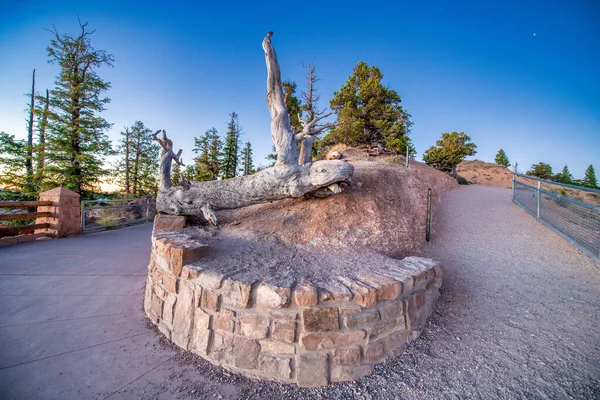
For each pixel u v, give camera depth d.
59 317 3.62
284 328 2.56
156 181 31.97
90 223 10.45
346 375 2.54
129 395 2.34
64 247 7.41
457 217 7.92
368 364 2.64
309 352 2.54
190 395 2.37
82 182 16.14
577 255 5.41
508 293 4.09
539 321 3.39
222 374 2.64
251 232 4.79
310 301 2.53
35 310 3.76
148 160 30.89
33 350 2.88
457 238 6.43
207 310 2.90
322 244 4.51
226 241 4.41
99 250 7.26
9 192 15.05
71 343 3.06
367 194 6.20
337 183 4.82
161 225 5.09
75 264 5.92
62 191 8.91
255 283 2.73
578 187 6.05
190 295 3.07
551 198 7.06
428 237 6.09
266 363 2.58
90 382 2.47
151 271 3.94
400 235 5.52
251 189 4.98
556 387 2.38
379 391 2.40
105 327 3.45
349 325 2.59
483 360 2.74
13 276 5.01
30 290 4.42
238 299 2.70
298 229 4.87
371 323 2.69
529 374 2.54
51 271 5.40
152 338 3.26
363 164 10.05
